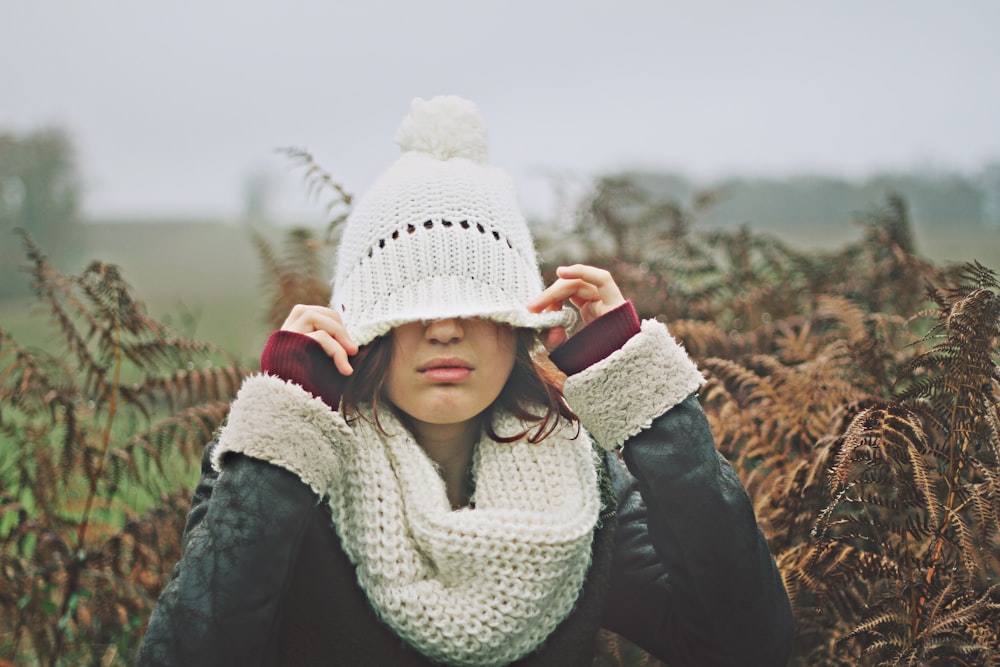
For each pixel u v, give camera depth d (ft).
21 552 8.98
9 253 38.96
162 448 9.39
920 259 10.59
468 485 6.22
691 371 5.83
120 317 9.29
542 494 5.80
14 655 9.18
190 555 5.26
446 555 5.45
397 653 5.57
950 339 6.41
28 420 9.75
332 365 5.65
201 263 82.07
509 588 5.44
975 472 6.85
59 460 9.22
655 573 6.13
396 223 5.91
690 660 5.89
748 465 8.73
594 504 5.81
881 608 6.39
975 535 6.39
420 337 5.65
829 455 7.01
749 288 11.55
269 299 12.42
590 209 13.00
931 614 6.20
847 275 11.42
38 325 18.95
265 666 5.34
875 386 7.94
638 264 12.19
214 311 32.45
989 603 6.03
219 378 9.59
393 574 5.46
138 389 9.64
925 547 6.94
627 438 5.77
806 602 7.13
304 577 5.63
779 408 8.06
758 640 5.61
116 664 9.18
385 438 5.80
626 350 5.70
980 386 6.42
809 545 6.99
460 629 5.38
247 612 5.12
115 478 9.40
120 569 9.13
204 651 5.03
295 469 5.34
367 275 5.88
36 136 47.98
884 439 6.45
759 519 7.50
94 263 9.25
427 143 6.40
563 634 5.84
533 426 6.06
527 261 6.13
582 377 5.74
